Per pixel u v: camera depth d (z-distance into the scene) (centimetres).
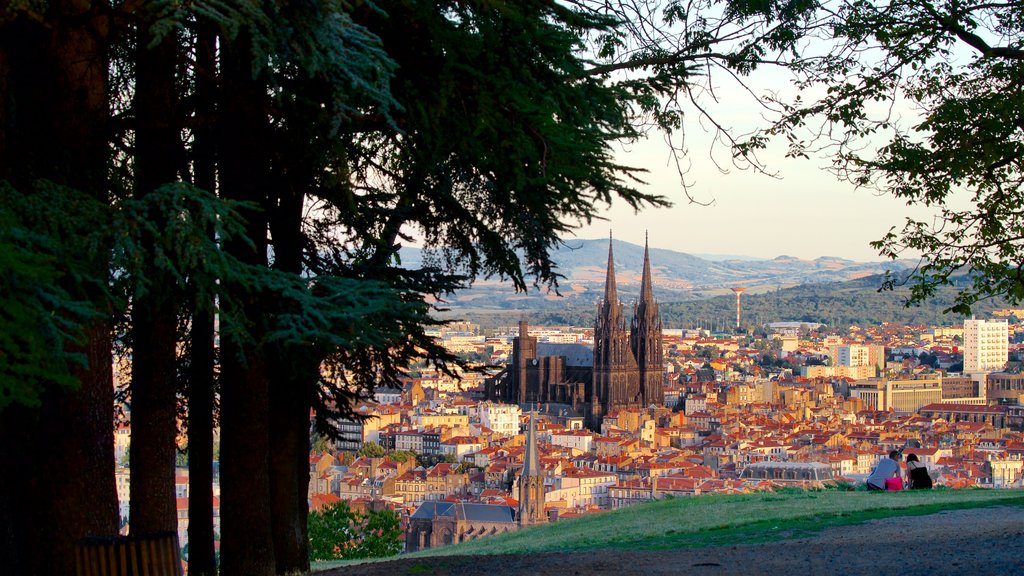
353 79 1250
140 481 1862
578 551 2334
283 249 1955
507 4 1462
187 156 1755
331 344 1458
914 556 1873
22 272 1043
